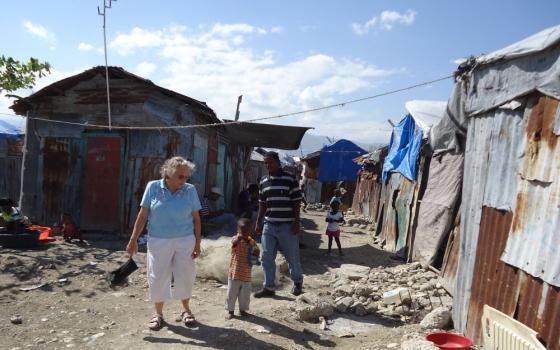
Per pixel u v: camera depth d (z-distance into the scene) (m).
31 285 6.67
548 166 3.91
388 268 9.31
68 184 11.84
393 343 4.92
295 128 12.77
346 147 31.00
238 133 14.06
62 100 11.93
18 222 9.39
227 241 8.64
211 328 5.10
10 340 4.65
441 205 8.34
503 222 4.57
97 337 4.81
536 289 3.85
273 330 5.20
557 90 3.85
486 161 5.08
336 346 5.01
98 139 11.66
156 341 4.69
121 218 11.45
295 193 6.56
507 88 4.64
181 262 4.98
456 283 5.59
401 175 12.27
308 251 11.68
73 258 8.37
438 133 8.00
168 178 4.94
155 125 11.53
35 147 12.04
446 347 4.11
